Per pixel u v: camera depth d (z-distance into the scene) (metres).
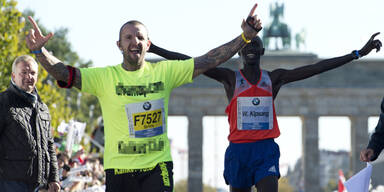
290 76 22.45
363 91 152.62
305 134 153.12
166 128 17.45
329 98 153.38
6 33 57.03
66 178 31.80
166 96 17.33
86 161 43.94
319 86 152.50
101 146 56.19
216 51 17.22
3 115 18.95
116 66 17.34
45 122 19.91
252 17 16.52
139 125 17.06
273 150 22.27
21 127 19.06
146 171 17.16
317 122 152.75
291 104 153.38
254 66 22.52
